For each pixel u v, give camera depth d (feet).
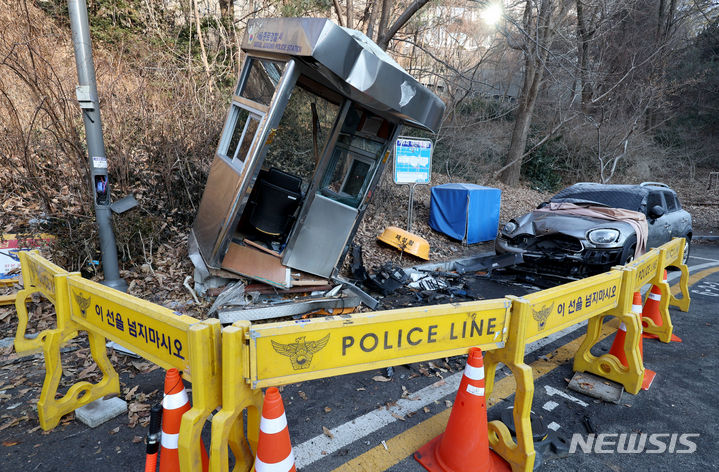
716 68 77.36
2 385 10.28
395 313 7.05
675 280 23.71
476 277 22.82
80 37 13.73
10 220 17.19
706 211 56.70
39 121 20.47
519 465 7.79
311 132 15.61
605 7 46.01
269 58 13.60
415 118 13.00
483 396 7.72
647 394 11.25
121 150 20.38
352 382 11.37
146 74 25.41
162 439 6.36
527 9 43.01
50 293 9.49
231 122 16.48
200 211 17.46
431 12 49.83
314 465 8.11
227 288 14.35
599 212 22.41
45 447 8.27
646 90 52.90
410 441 8.95
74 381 10.52
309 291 15.46
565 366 12.84
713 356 13.74
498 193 30.60
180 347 6.32
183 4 36.40
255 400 6.61
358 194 16.25
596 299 10.36
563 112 57.57
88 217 17.39
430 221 31.04
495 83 66.64
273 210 14.98
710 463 8.60
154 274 16.47
